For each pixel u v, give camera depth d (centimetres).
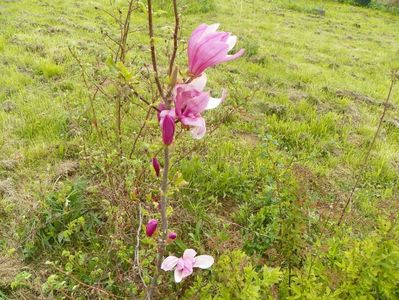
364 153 507
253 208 378
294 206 274
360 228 340
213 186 394
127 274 282
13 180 374
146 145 239
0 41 660
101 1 1022
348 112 611
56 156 412
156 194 322
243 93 538
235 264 231
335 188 425
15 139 432
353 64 877
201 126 153
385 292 232
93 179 358
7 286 285
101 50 657
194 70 156
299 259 274
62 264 301
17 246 307
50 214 316
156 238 211
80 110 468
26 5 888
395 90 752
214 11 1120
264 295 235
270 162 434
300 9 1362
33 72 582
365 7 1598
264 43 917
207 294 245
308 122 565
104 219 332
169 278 280
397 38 1173
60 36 714
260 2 1370
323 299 230
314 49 938
